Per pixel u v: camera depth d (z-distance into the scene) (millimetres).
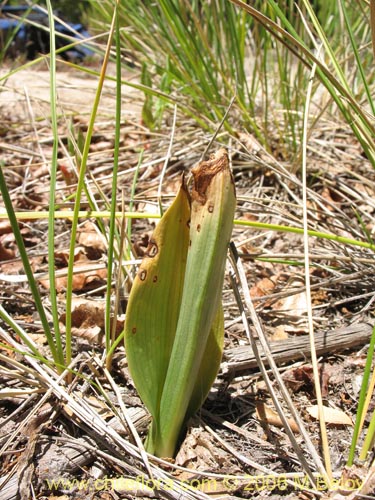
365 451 180
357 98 439
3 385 225
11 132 532
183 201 169
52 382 203
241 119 470
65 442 199
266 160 413
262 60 452
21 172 446
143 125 523
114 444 197
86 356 238
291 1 389
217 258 164
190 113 441
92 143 513
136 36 562
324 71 203
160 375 187
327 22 501
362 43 470
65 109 571
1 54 484
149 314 178
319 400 178
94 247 341
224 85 467
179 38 435
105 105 611
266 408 217
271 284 308
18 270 319
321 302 298
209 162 161
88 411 205
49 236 201
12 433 202
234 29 430
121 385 230
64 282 304
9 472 189
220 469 189
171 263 175
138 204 387
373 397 224
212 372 196
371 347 169
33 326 261
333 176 389
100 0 539
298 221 308
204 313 170
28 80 742
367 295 278
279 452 198
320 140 447
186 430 205
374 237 335
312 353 185
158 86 522
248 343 259
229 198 160
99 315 260
